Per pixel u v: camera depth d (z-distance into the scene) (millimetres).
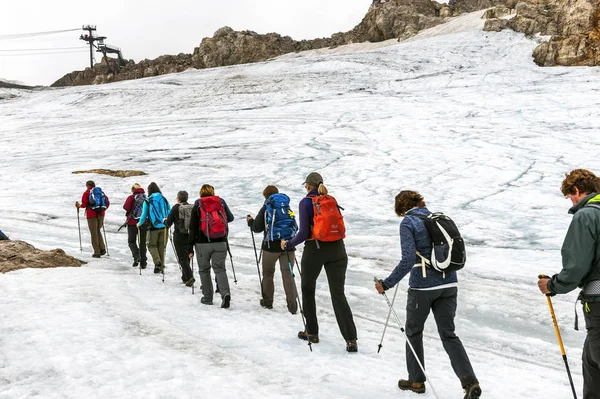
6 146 33000
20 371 4266
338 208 5375
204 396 3824
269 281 6957
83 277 8172
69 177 22547
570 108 31016
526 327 6441
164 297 7469
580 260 2979
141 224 9102
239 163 24016
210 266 7152
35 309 6121
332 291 5348
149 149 28844
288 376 4422
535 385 4512
